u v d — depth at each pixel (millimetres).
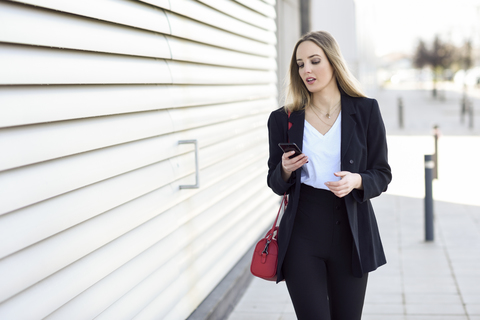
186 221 3215
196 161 3068
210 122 3697
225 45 4035
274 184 2365
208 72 3688
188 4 3271
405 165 10555
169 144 2965
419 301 3936
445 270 4598
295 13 8953
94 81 2158
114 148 2350
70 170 1986
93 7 2160
